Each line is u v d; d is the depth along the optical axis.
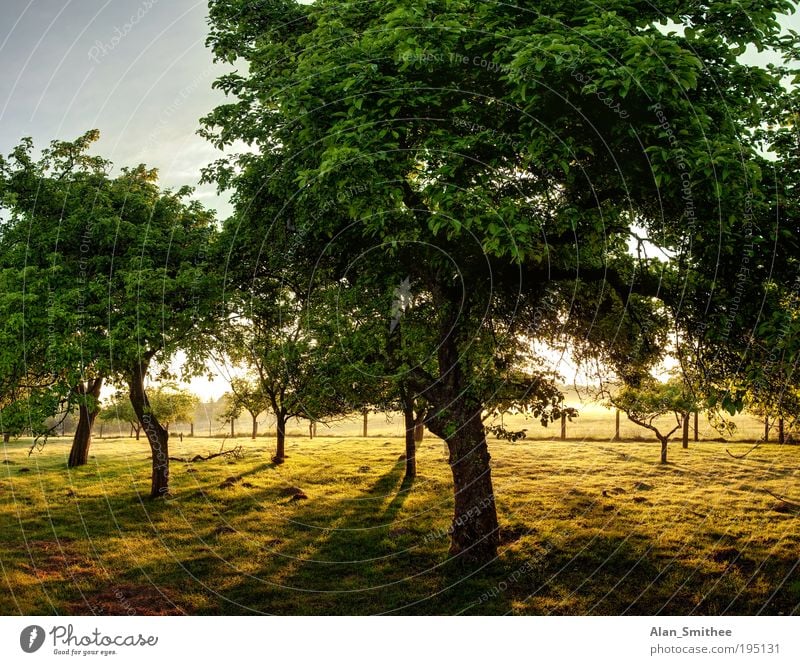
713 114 10.14
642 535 15.81
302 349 17.59
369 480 24.70
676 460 27.11
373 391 18.41
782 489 20.91
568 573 13.15
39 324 14.84
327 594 12.48
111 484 23.89
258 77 14.20
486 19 10.57
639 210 12.23
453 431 13.51
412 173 12.55
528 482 23.09
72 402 15.15
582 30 9.30
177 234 18.42
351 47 10.95
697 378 12.36
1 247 17.33
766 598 11.38
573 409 14.19
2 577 13.23
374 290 14.61
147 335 15.86
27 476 26.03
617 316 14.86
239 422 56.34
